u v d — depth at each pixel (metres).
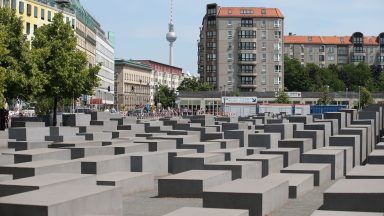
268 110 93.62
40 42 53.06
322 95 127.50
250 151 27.89
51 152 23.16
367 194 13.24
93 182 16.25
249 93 125.50
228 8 144.25
